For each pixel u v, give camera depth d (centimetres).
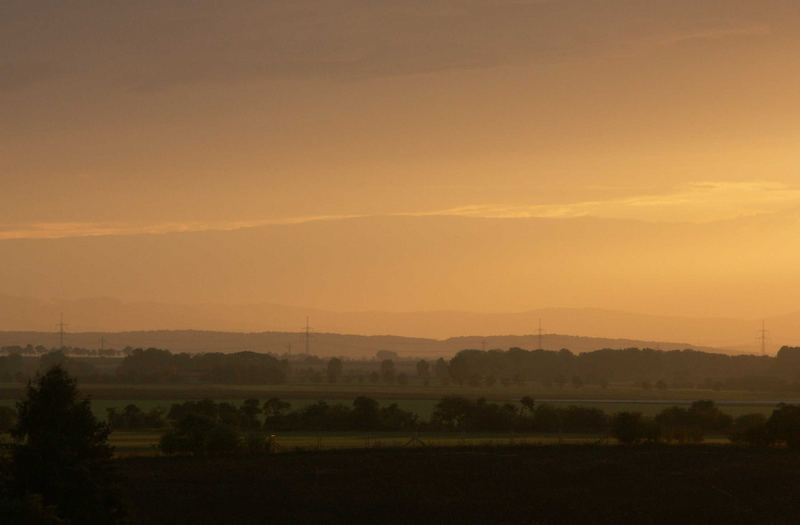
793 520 8731
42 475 5891
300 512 8700
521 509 8944
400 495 9456
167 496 9181
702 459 11750
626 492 9762
